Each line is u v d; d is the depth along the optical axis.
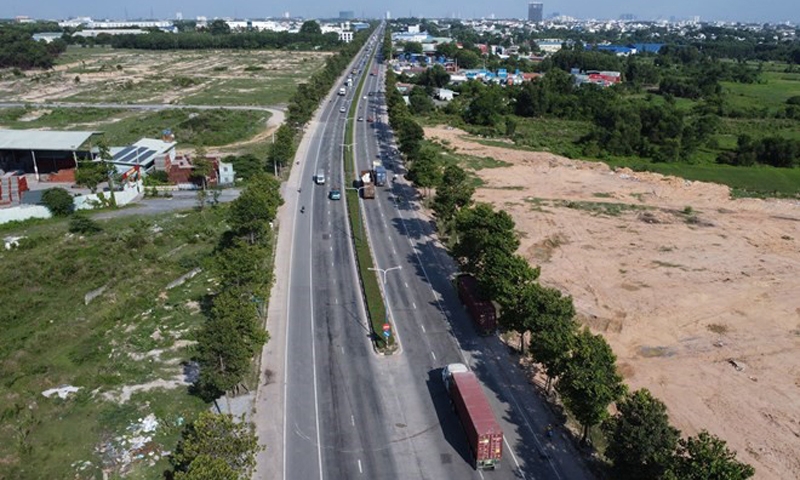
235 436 43.88
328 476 48.31
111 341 66.00
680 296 79.50
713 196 125.62
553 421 55.78
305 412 55.84
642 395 45.50
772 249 95.81
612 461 48.56
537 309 59.84
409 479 48.19
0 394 56.59
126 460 48.75
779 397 59.72
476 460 48.56
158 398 56.56
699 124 180.62
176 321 70.12
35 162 124.50
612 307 76.44
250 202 85.44
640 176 139.38
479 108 197.88
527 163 147.12
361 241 95.31
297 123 167.25
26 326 68.69
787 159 159.50
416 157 130.88
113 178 117.56
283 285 80.62
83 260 83.94
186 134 163.12
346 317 73.06
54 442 50.56
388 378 61.25
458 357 65.25
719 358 66.31
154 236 93.88
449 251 92.62
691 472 38.34
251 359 61.97
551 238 97.81
